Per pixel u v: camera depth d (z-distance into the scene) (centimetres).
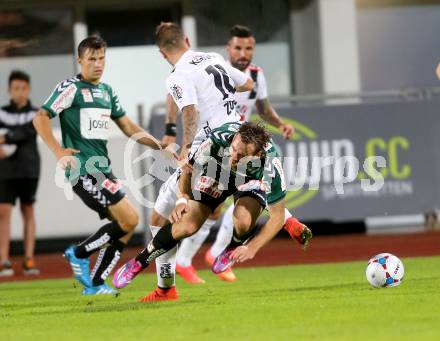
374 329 1792
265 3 5506
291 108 4469
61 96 2711
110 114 2803
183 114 2508
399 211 4550
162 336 1822
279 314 2072
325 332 1781
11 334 1958
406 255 3909
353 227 5225
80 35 5316
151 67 5391
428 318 1912
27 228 3894
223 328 1889
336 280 2914
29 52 5300
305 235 2498
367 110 4528
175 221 2223
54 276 3747
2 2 5256
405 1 5566
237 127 2230
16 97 3844
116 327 1981
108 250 2802
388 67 5566
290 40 5516
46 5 5300
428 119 4578
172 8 5434
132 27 5394
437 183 4584
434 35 5591
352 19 5281
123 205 2761
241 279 3159
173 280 2427
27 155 3869
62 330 1981
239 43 3131
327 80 5278
